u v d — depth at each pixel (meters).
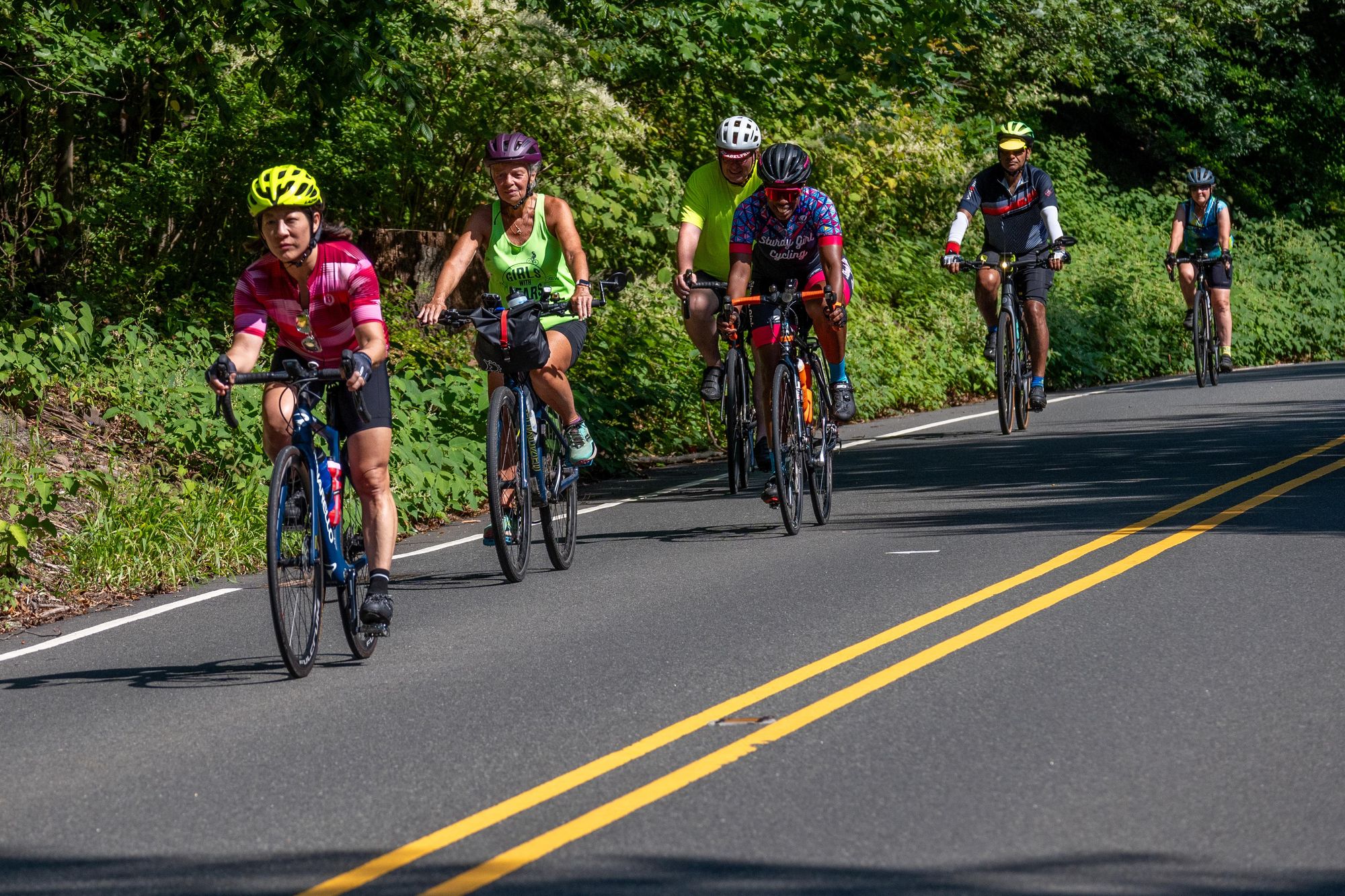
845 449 29.61
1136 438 27.83
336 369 13.30
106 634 15.88
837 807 9.30
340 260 13.49
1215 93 75.75
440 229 36.62
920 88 37.72
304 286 13.55
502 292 18.12
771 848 8.68
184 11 25.23
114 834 9.38
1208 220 39.41
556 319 17.95
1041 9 61.06
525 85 33.88
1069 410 34.59
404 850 8.91
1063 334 48.44
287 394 13.86
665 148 41.78
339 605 13.98
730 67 38.41
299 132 32.22
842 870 8.31
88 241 32.06
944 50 47.22
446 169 35.88
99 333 25.59
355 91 25.17
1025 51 62.84
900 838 8.75
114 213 31.56
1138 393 38.78
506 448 17.27
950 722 10.91
